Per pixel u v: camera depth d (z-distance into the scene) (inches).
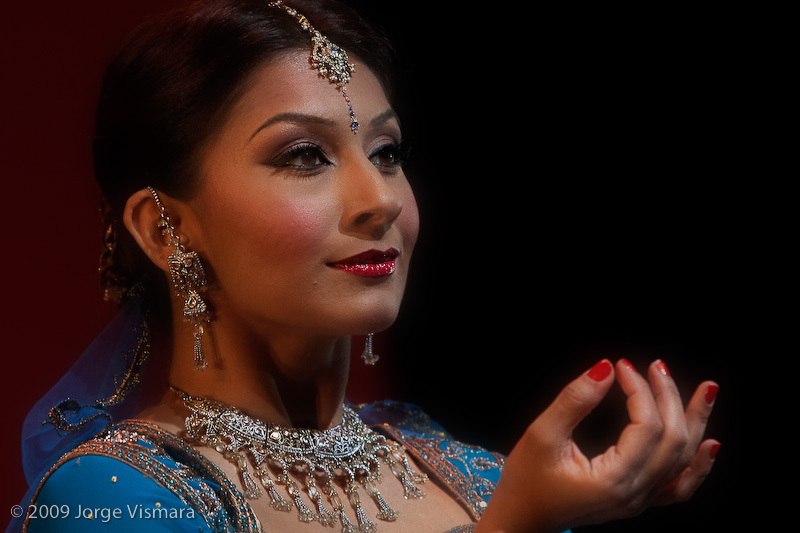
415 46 265.6
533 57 268.5
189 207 112.3
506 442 286.4
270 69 109.1
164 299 120.0
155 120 111.3
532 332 283.9
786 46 249.3
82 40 183.8
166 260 114.5
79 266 184.4
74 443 118.7
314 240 105.3
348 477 115.0
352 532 109.6
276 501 107.3
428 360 291.0
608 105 267.1
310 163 108.5
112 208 120.9
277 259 105.4
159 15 119.3
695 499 265.0
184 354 116.3
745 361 262.2
